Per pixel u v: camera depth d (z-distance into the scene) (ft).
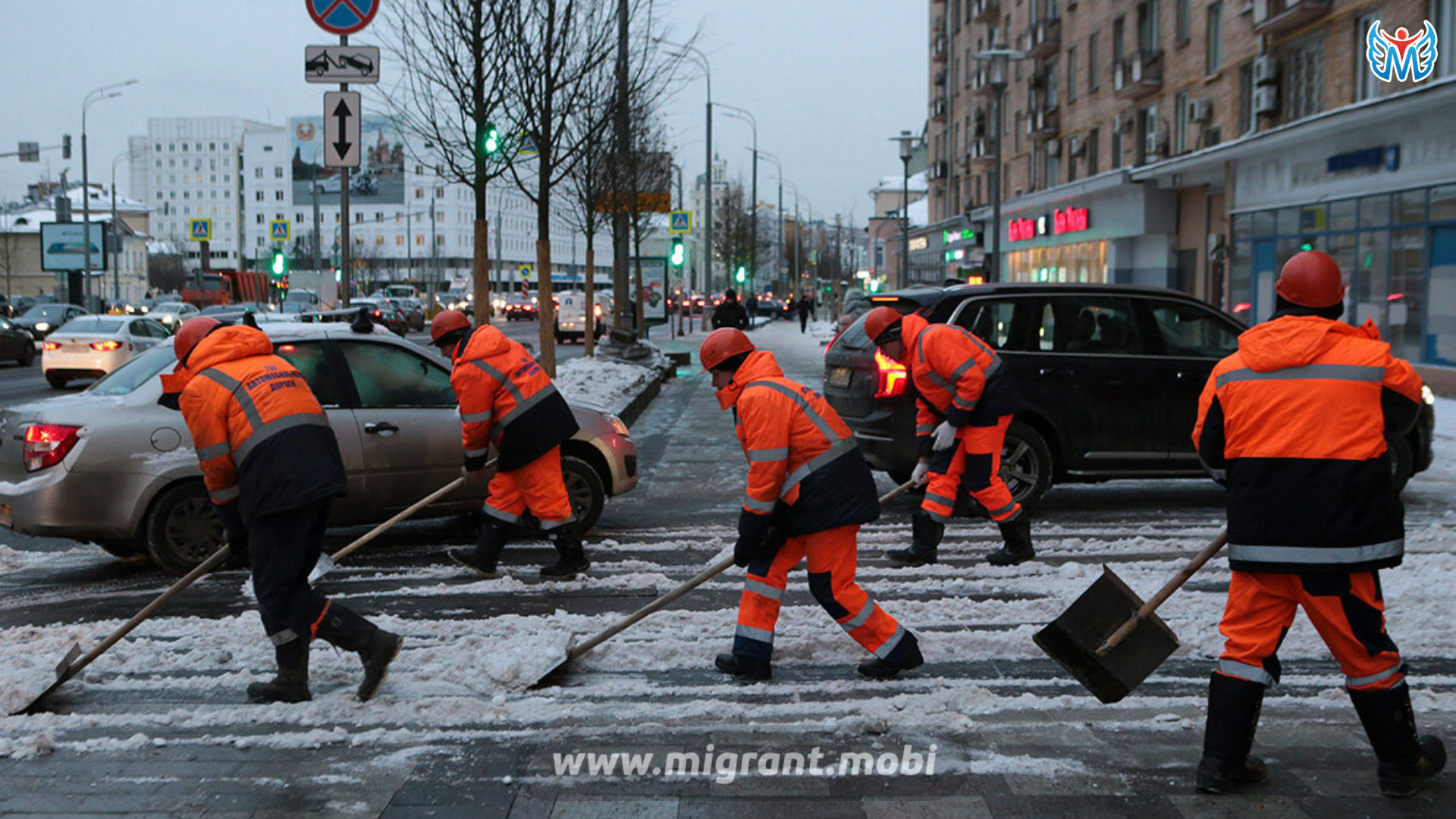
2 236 289.12
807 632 18.71
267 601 15.55
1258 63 81.41
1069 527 28.43
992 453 23.49
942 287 30.83
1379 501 11.78
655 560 25.25
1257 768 12.64
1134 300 30.53
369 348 26.09
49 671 16.06
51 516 22.76
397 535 28.30
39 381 84.43
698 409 59.98
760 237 436.76
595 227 88.48
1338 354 11.93
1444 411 54.65
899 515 30.32
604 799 12.57
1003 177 150.82
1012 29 144.97
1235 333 31.04
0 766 13.61
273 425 15.42
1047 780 12.94
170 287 385.09
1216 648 17.88
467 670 16.65
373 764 13.62
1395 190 66.59
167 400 16.69
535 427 22.43
